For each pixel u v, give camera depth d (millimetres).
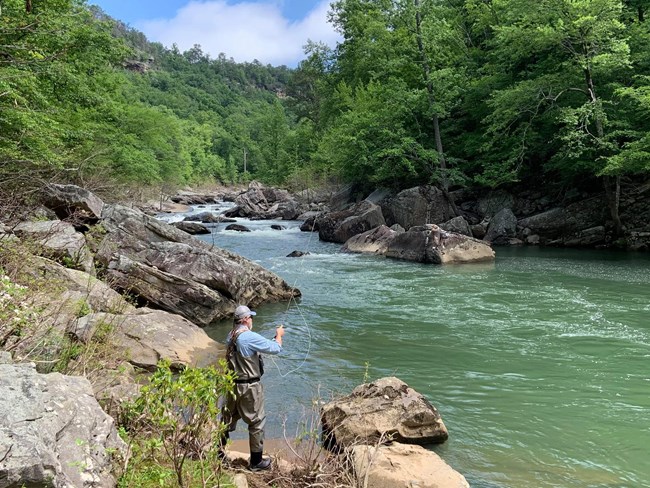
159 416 3729
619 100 21234
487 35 32750
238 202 49969
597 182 24500
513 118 24844
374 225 24922
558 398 6824
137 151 29703
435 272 16734
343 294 13633
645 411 6406
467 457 5324
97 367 5238
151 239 12445
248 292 12070
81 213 11633
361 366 8172
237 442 5633
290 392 7086
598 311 11289
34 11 11875
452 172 27609
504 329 10117
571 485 4781
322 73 56312
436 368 8039
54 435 3113
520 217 25734
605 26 19828
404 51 31375
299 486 4414
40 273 7777
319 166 47281
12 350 4602
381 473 4551
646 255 19609
